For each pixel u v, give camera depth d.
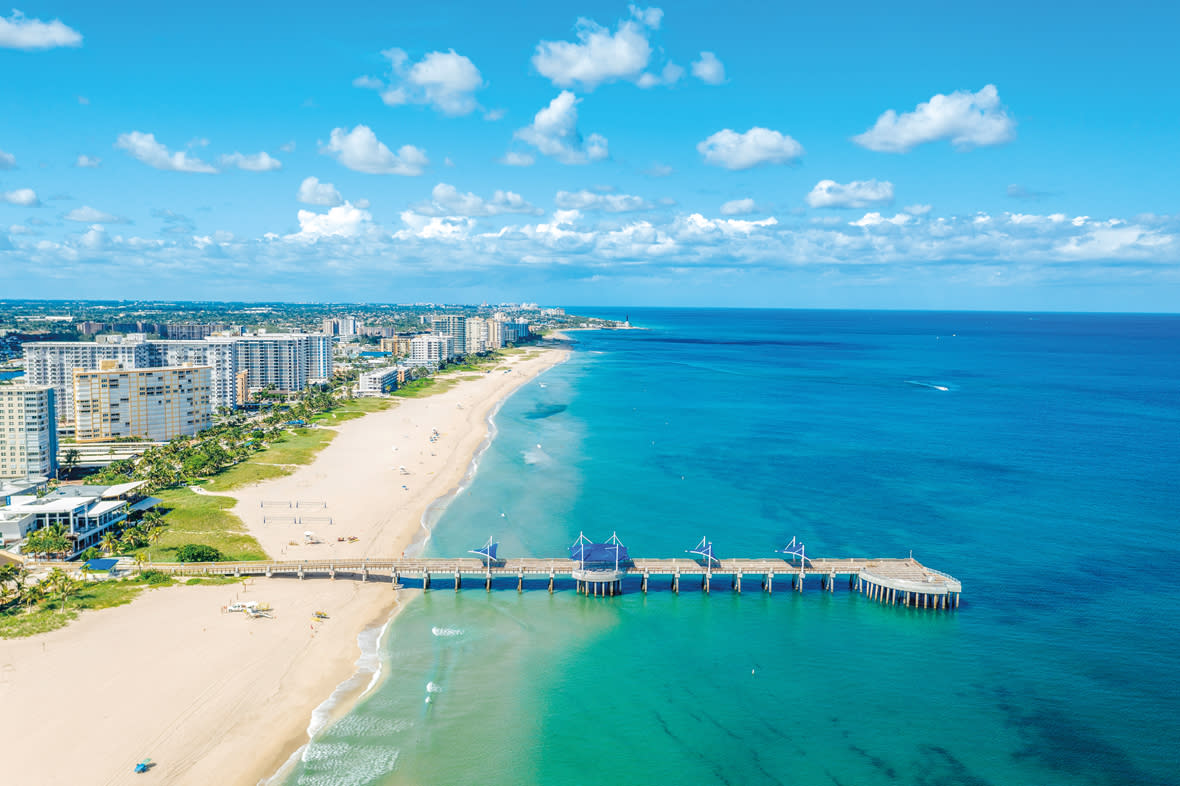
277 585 126.50
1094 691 97.69
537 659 106.12
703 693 97.81
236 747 82.62
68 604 113.69
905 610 123.12
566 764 83.00
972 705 94.81
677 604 126.31
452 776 80.44
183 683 93.50
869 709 94.12
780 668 104.25
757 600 128.25
